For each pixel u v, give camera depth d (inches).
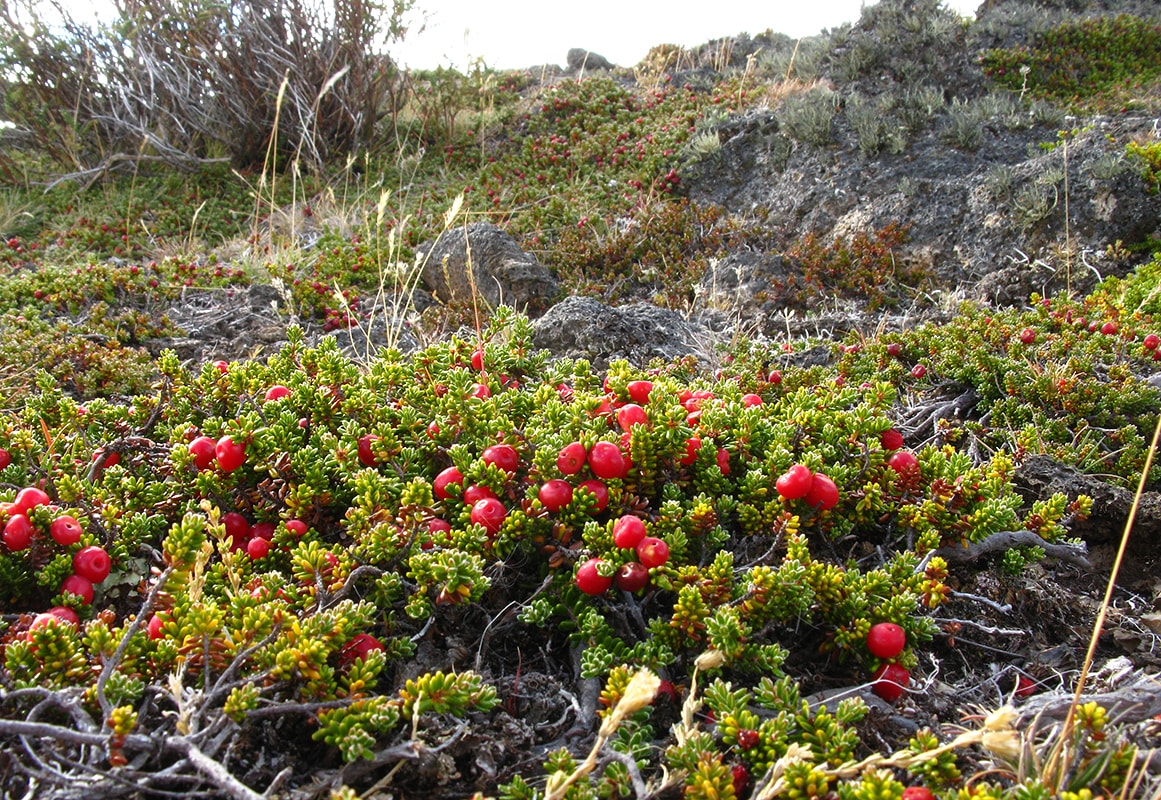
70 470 10.6
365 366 16.9
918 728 8.0
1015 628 10.0
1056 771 6.7
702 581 8.3
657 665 8.0
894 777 7.1
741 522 9.9
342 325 21.1
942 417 15.0
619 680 7.3
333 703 7.0
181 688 6.9
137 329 19.6
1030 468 12.6
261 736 7.3
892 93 29.8
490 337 13.6
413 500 8.7
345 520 9.3
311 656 7.1
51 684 7.1
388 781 6.9
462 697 7.0
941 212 25.2
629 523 8.4
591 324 18.2
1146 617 10.4
